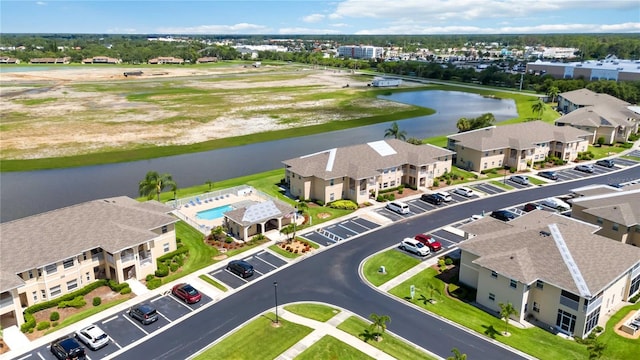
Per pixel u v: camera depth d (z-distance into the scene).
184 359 41.28
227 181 93.00
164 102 197.25
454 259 59.50
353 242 65.00
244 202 80.12
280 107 188.25
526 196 83.00
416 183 86.81
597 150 113.75
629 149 115.12
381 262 59.19
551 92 190.38
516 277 45.97
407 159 87.56
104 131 140.88
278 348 42.59
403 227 69.88
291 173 83.50
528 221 57.62
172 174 102.50
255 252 62.38
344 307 49.28
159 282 54.31
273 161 112.62
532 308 47.62
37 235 52.16
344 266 58.19
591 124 116.56
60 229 53.69
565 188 87.12
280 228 68.88
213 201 82.19
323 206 78.75
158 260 59.03
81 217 56.16
